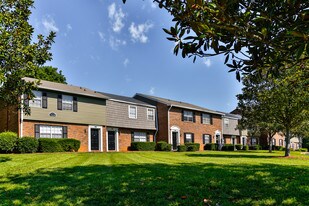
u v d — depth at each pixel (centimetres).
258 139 4184
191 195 529
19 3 910
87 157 1320
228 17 217
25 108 996
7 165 955
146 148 2350
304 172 789
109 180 655
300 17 196
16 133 1641
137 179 665
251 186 595
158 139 2647
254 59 275
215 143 3089
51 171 805
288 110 1730
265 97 1741
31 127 1722
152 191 554
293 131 2056
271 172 774
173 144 2667
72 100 1983
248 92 1927
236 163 1087
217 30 242
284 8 215
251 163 1102
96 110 2142
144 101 2797
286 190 558
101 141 2147
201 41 265
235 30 225
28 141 1564
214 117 3272
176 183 619
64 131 1905
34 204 474
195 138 2908
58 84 2109
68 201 492
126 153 1753
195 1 212
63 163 1030
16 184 625
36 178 696
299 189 564
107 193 543
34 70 920
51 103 1844
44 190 565
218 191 557
